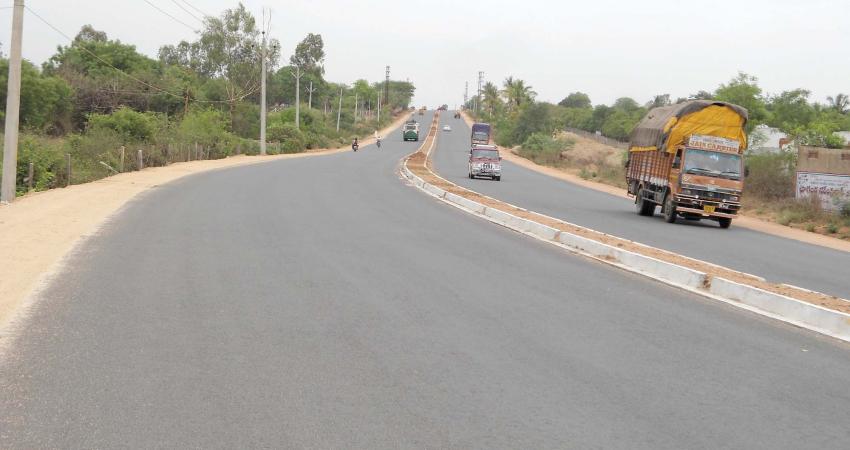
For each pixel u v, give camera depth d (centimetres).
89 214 1816
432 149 8506
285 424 536
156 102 8138
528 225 1875
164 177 3231
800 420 582
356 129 13475
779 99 7275
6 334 759
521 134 10188
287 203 2266
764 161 3619
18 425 525
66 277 1062
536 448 506
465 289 1076
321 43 16188
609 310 975
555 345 784
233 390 608
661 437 536
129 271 1120
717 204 2405
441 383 641
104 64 8925
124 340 748
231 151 6059
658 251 1575
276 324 833
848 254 1916
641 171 2800
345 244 1482
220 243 1431
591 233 1836
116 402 573
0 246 1299
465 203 2456
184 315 860
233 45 9638
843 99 9862
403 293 1028
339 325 837
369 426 537
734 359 760
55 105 6544
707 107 2475
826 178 2992
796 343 843
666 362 736
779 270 1491
